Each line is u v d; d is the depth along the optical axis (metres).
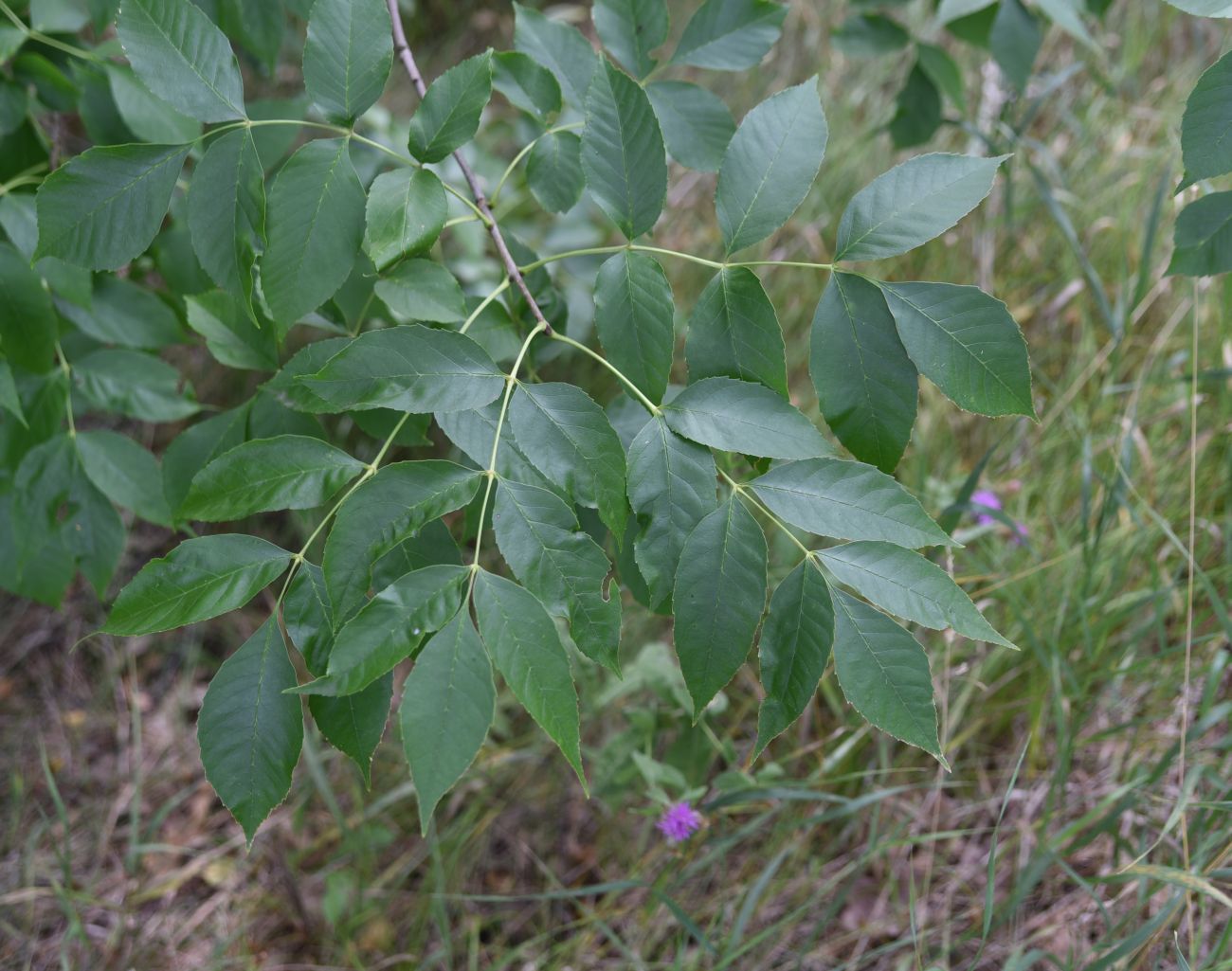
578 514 0.84
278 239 0.74
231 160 0.75
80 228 0.74
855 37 1.07
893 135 1.14
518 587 0.68
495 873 1.24
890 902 1.09
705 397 0.72
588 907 1.18
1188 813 0.98
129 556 1.63
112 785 1.42
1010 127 1.21
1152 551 1.14
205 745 0.70
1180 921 0.96
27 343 0.90
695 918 1.11
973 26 1.04
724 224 0.73
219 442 0.85
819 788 1.09
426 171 0.76
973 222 1.58
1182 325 1.33
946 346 0.71
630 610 1.32
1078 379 1.30
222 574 0.71
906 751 1.13
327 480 0.72
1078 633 1.12
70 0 0.96
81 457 0.96
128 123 0.92
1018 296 1.55
